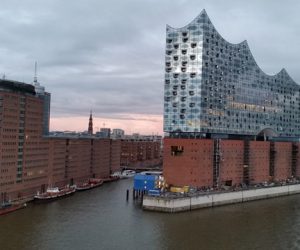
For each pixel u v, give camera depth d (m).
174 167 179.88
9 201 160.38
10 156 161.88
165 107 191.25
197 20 186.50
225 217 150.38
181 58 188.50
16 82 174.50
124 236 122.44
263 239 122.00
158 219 144.50
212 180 186.62
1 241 114.31
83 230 128.00
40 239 117.19
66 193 193.12
